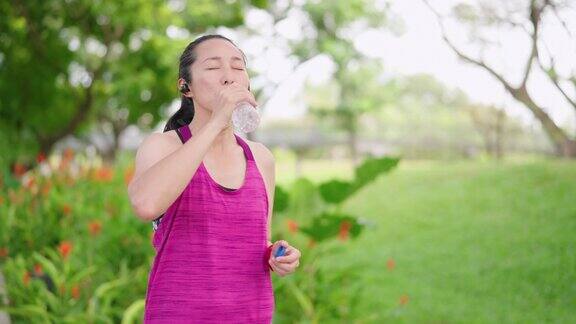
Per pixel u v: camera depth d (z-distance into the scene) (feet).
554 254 32.09
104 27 42.86
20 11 41.24
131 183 5.95
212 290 5.95
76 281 13.98
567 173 46.60
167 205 5.58
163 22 40.78
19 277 14.66
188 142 5.62
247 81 6.31
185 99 6.78
